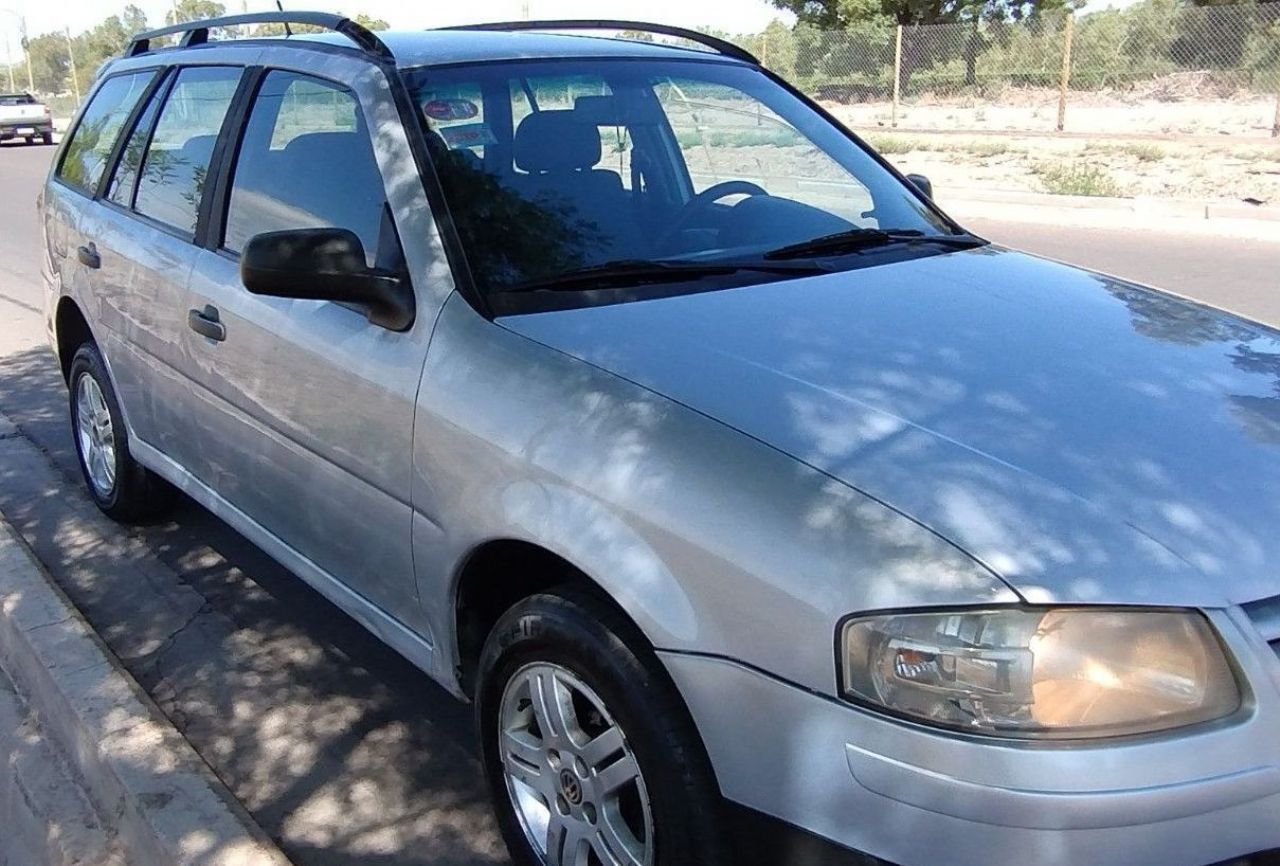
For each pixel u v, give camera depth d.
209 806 3.07
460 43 3.71
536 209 3.21
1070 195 14.18
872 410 2.40
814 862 2.15
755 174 3.86
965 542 2.05
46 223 5.39
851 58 25.86
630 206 3.43
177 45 4.73
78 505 5.36
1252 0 24.97
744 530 2.20
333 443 3.18
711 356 2.62
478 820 3.19
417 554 2.94
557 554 2.48
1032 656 1.96
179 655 4.08
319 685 3.87
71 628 3.98
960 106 25.19
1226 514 2.14
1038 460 2.25
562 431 2.53
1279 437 2.42
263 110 3.84
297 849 3.09
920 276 3.28
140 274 4.26
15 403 7.00
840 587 2.08
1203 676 1.98
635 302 2.94
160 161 4.46
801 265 3.29
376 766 3.43
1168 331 3.01
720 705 2.22
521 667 2.67
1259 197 13.52
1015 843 1.95
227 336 3.64
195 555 4.86
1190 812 1.94
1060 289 3.30
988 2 32.75
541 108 3.53
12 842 3.40
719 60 4.21
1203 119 21.59
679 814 2.33
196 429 4.04
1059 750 1.93
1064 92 21.16
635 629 2.39
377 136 3.28
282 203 3.61
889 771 2.02
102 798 3.33
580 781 2.57
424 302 2.95
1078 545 2.04
